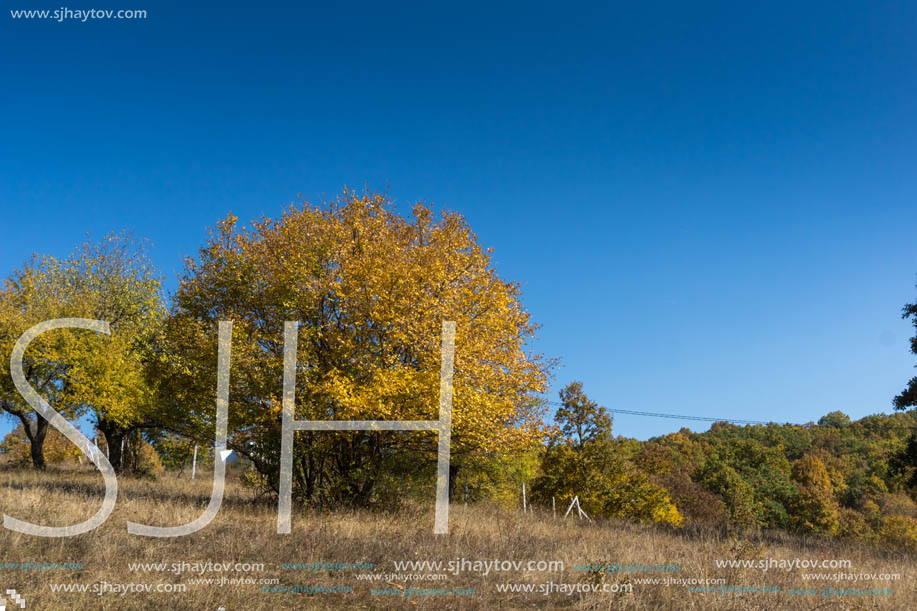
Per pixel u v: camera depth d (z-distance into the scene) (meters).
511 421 16.81
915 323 26.41
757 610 7.82
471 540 11.06
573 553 10.48
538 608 7.72
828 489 90.69
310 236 16.72
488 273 18.16
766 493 85.94
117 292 31.23
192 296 16.92
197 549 9.52
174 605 6.91
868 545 17.58
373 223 17.23
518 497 33.38
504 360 16.80
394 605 7.51
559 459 38.81
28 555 8.54
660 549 11.33
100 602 6.89
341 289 15.86
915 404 26.28
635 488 38.50
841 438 134.00
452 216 18.70
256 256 16.61
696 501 61.25
